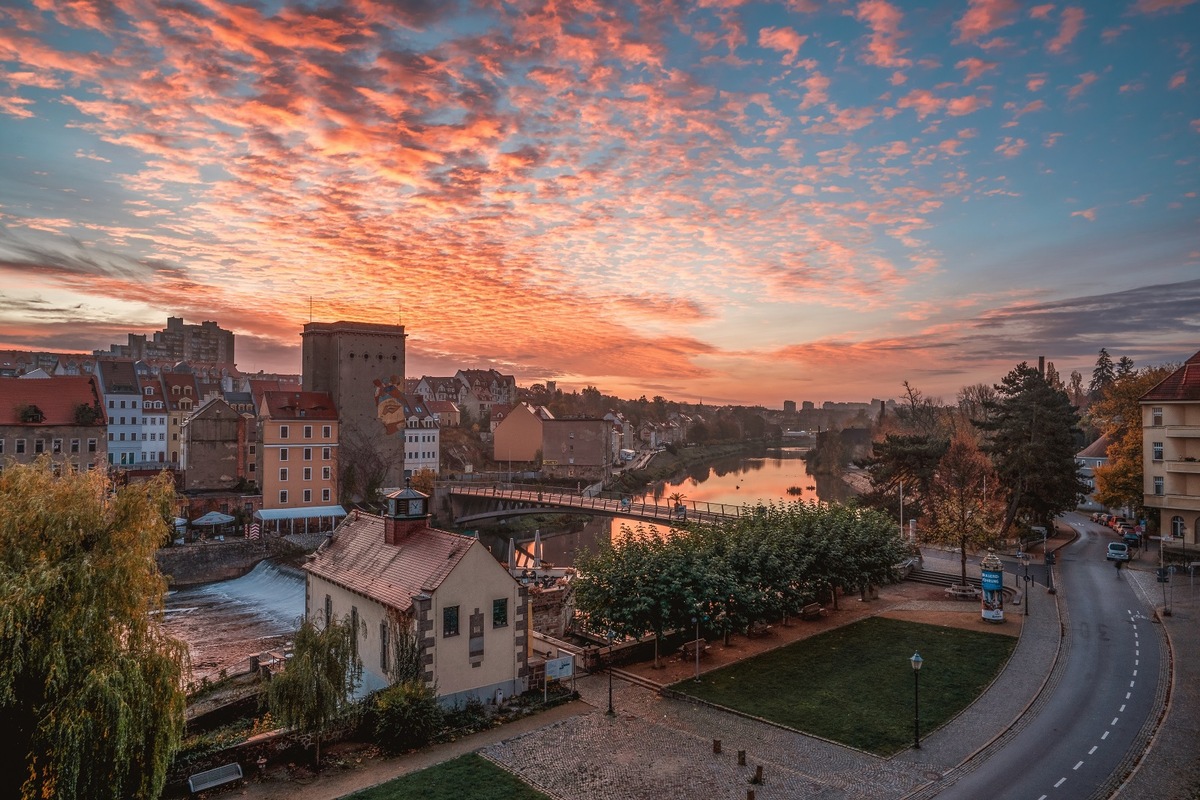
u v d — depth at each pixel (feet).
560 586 174.19
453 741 104.83
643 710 116.37
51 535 80.59
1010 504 244.83
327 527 325.01
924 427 380.37
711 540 158.30
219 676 157.38
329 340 358.23
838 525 171.63
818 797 88.48
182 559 265.75
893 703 116.78
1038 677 125.80
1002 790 89.25
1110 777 91.35
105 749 74.13
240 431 336.70
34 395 304.91
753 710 115.14
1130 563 212.23
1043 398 239.50
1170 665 128.77
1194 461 221.66
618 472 552.82
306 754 98.89
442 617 111.96
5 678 71.15
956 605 177.17
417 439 433.89
